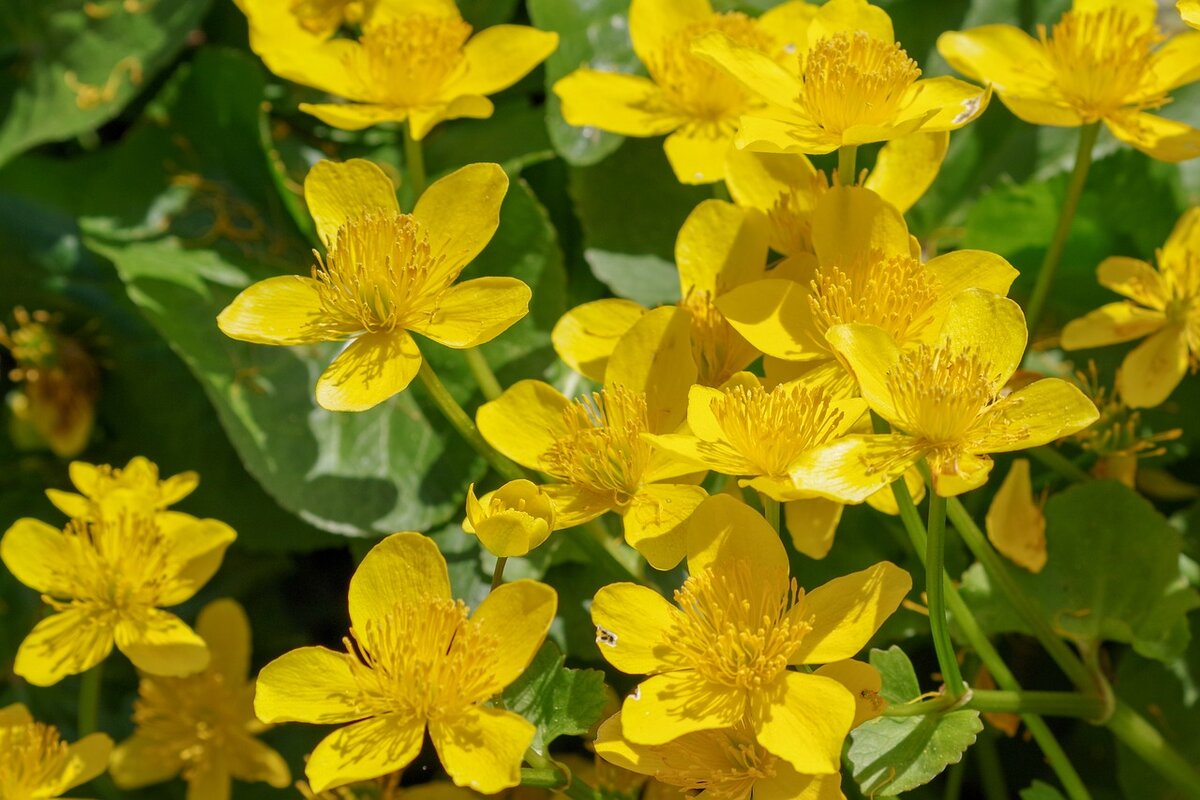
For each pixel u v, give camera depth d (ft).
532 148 1.60
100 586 1.40
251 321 1.34
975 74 1.44
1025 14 1.62
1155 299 1.45
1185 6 1.32
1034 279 1.58
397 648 1.27
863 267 1.32
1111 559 1.43
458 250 1.34
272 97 1.63
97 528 1.41
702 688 1.26
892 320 1.30
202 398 1.64
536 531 1.26
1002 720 1.43
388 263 1.32
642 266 1.57
